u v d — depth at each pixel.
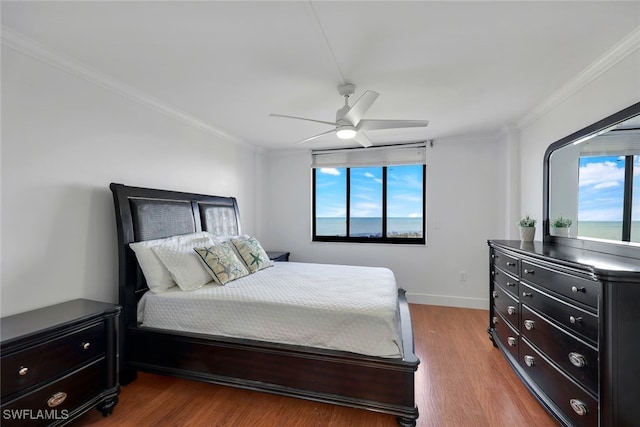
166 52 1.89
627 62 1.76
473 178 3.90
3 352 1.36
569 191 2.32
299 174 4.70
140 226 2.39
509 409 1.89
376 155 4.31
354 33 1.66
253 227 4.49
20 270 1.79
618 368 1.31
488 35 1.67
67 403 1.61
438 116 3.09
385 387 1.74
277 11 1.48
